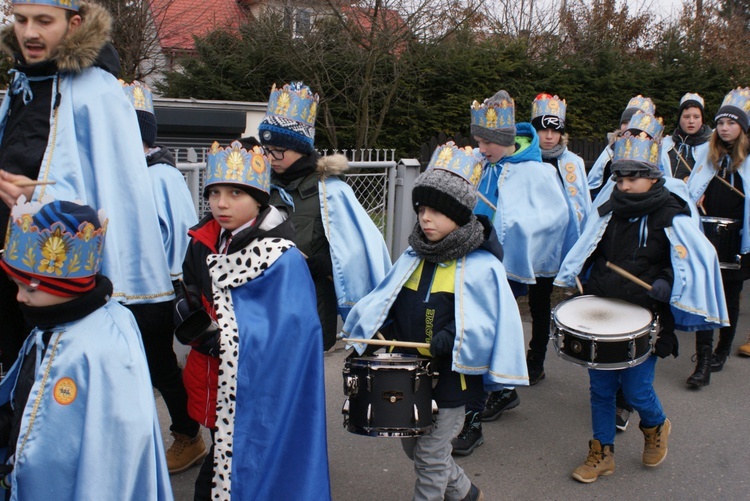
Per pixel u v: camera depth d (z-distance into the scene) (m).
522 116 14.98
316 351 2.92
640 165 4.09
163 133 7.54
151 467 2.39
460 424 3.40
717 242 5.79
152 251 3.20
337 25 13.98
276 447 2.87
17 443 2.35
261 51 14.09
